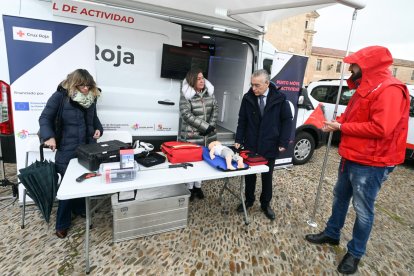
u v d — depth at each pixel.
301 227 2.74
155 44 2.84
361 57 1.85
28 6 2.30
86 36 2.51
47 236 2.31
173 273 1.98
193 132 2.88
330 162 5.25
